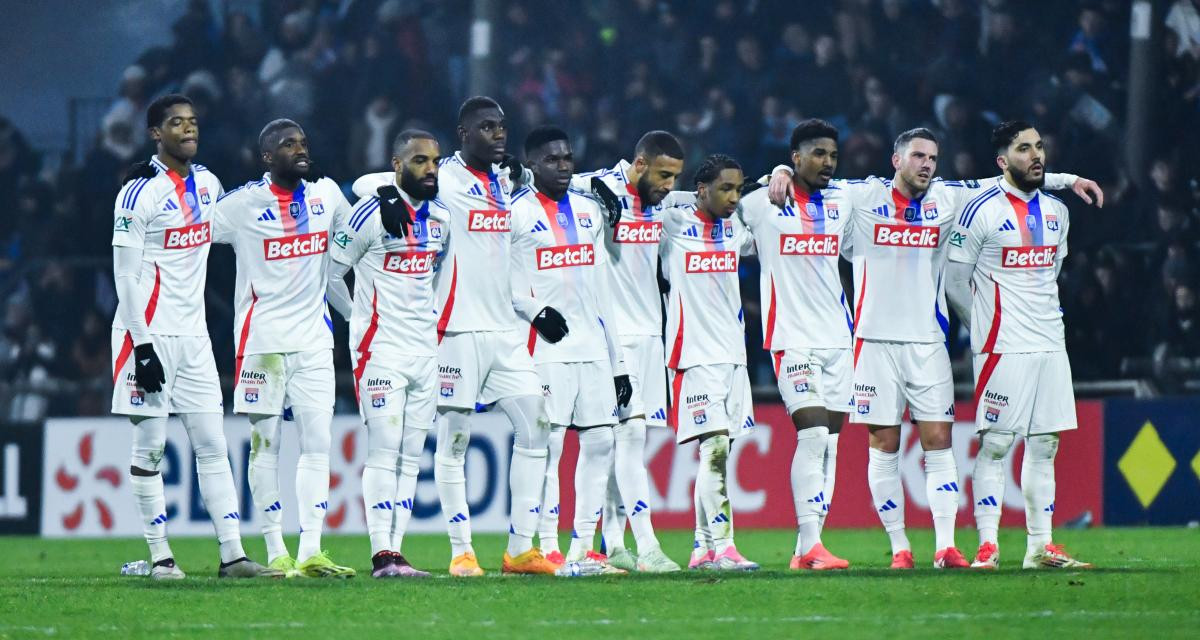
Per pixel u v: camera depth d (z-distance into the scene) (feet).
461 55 225.97
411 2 226.38
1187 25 197.98
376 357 95.96
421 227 95.76
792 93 215.31
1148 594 82.02
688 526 167.22
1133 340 185.68
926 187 100.53
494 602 79.87
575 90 223.10
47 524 179.22
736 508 168.14
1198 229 194.59
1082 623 71.05
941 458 102.53
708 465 100.53
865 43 214.90
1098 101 205.46
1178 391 181.27
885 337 101.81
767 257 101.45
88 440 179.22
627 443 101.71
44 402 205.05
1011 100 208.85
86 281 209.15
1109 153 200.13
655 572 98.02
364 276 96.73
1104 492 163.02
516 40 225.56
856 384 102.78
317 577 95.40
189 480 173.17
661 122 217.97
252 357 96.32
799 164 100.68
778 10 218.18
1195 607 76.74
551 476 100.63
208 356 97.50
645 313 104.83
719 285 100.94
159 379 92.94
